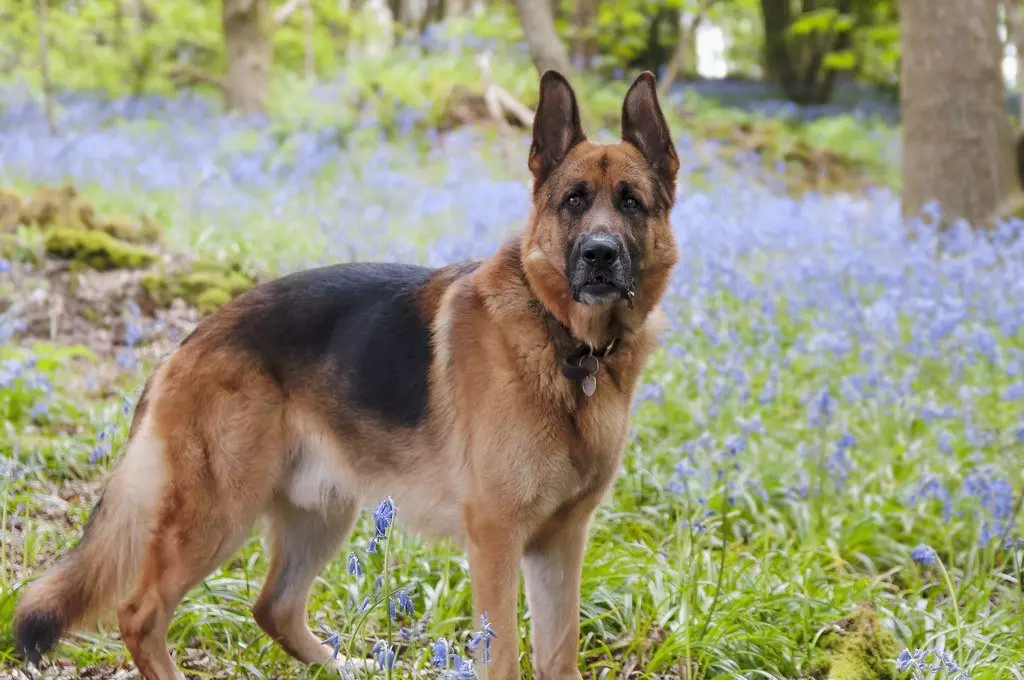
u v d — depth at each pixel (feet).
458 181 41.37
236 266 30.76
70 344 25.81
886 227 34.37
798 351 25.77
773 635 14.75
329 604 16.01
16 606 13.46
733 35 106.93
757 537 18.26
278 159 47.73
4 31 73.51
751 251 31.71
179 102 66.90
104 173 40.24
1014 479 20.13
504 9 82.07
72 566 13.28
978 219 37.19
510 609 12.53
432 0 93.56
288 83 68.13
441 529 13.41
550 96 13.34
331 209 37.24
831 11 69.10
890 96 93.15
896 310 26.63
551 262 12.64
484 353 12.71
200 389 13.37
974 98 37.17
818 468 20.03
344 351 13.67
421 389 13.23
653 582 15.70
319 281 14.19
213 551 13.38
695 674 13.89
